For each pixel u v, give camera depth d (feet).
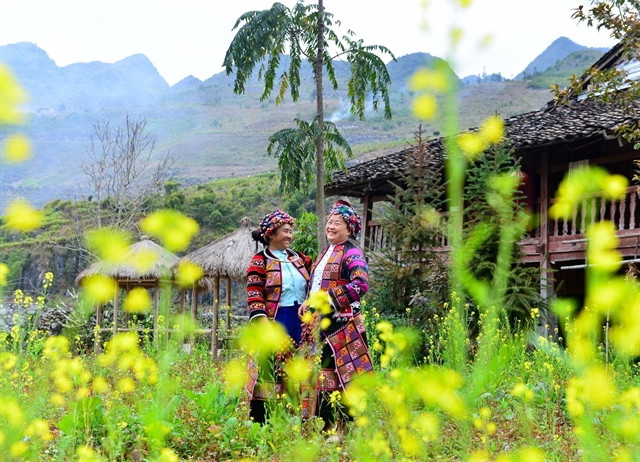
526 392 6.97
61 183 647.15
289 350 14.48
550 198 42.80
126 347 9.75
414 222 34.91
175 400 13.82
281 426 10.94
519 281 30.48
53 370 11.46
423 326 30.58
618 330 3.84
